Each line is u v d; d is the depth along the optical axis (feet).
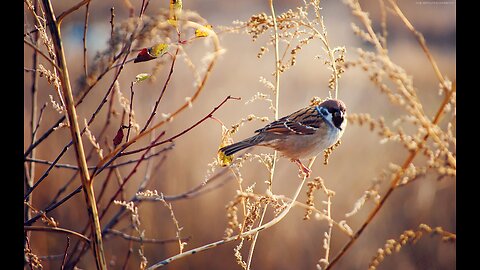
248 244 45.39
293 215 50.42
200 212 47.62
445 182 48.91
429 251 48.42
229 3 104.12
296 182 51.42
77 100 16.28
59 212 43.60
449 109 13.66
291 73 72.28
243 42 75.36
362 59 14.46
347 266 48.91
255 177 50.19
